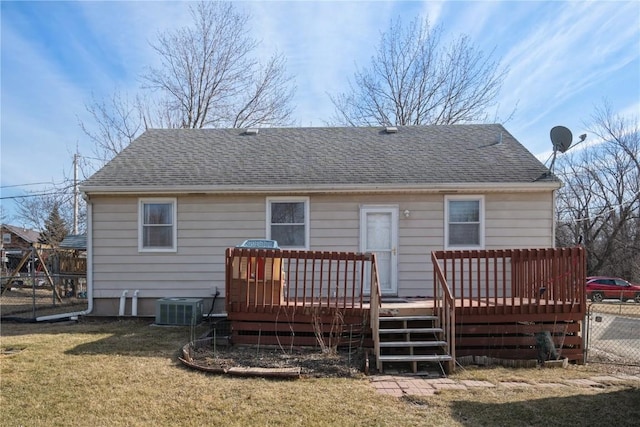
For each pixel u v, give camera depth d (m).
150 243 10.22
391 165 10.62
